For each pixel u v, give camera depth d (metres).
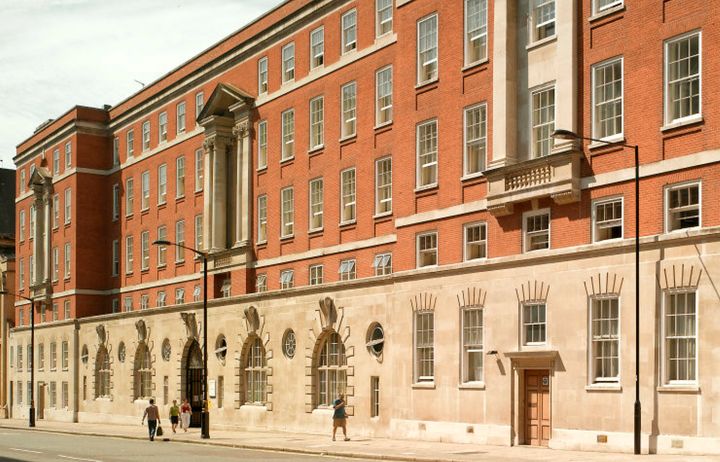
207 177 65.69
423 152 45.25
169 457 38.66
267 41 60.88
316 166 55.56
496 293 39.91
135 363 72.38
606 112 36.53
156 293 74.50
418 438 43.44
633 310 34.38
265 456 38.69
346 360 49.38
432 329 43.47
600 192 36.25
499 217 40.28
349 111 53.12
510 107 39.91
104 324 77.31
